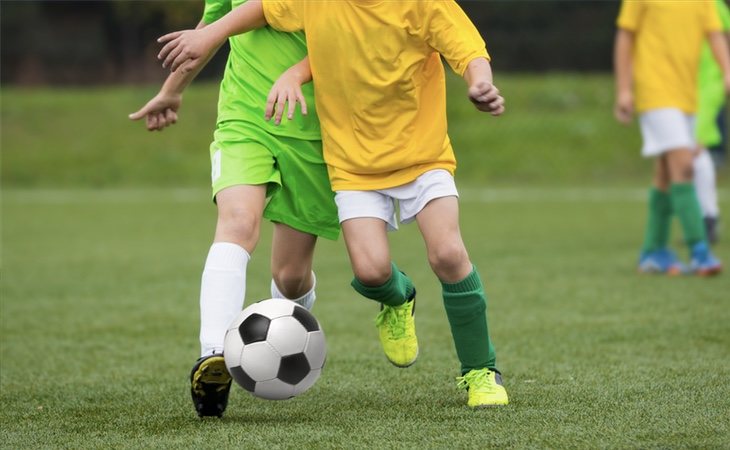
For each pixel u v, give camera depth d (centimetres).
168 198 5862
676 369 1516
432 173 1281
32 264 3158
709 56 2866
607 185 6322
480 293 1288
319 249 3544
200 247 3628
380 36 1250
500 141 7044
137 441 1130
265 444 1096
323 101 1297
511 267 2916
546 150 6944
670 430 1118
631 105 2616
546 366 1573
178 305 2352
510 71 8300
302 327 1223
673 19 2552
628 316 2061
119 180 6744
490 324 2005
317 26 1270
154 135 7219
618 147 6962
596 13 8269
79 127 7294
